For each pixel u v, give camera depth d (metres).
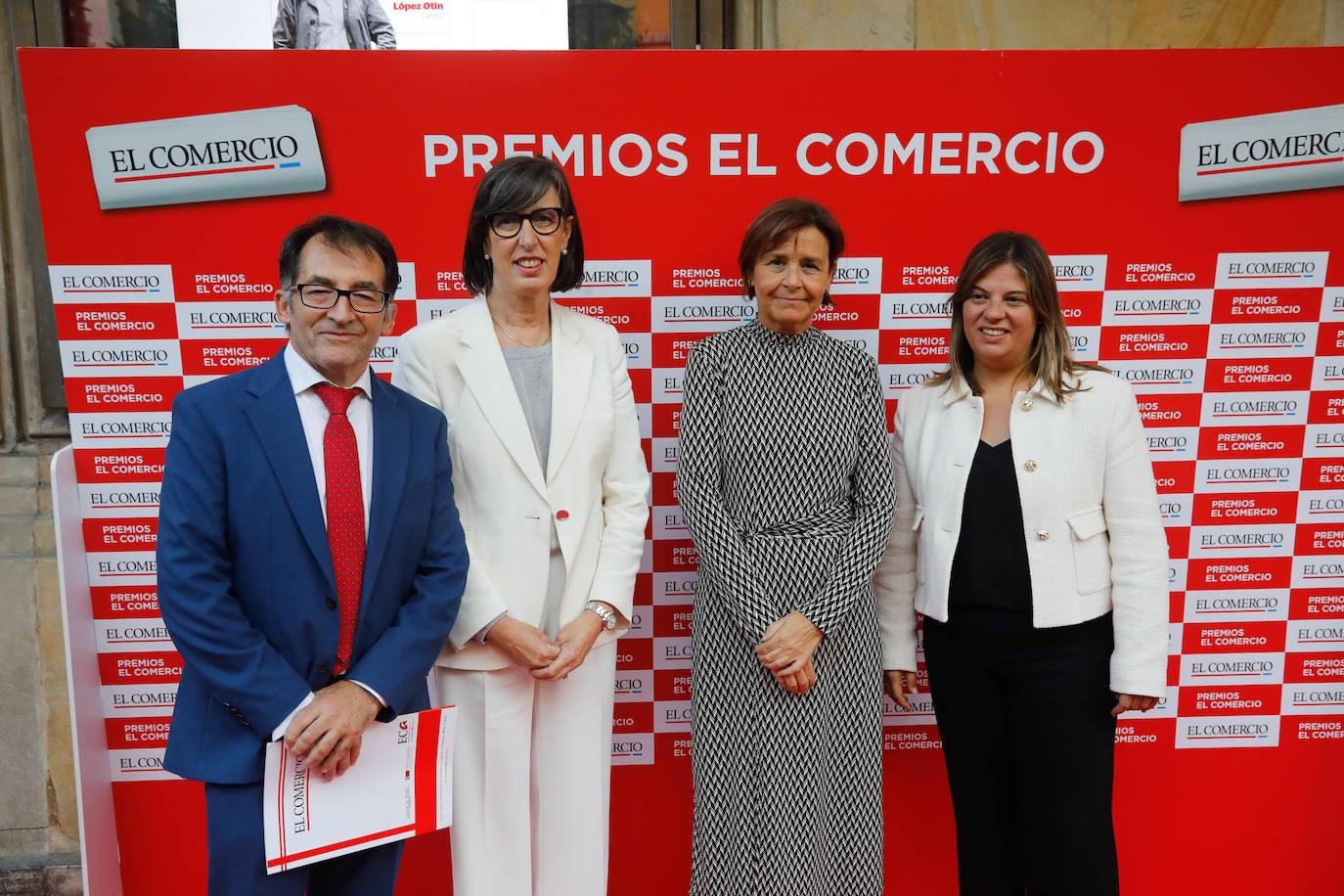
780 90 1.91
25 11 2.08
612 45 2.23
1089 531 1.57
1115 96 1.93
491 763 1.55
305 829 1.28
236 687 1.22
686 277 1.97
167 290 1.89
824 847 1.63
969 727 1.65
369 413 1.36
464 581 1.44
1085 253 1.99
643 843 2.11
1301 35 2.27
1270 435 2.05
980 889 1.67
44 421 2.20
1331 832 2.15
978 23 2.25
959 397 1.65
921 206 1.96
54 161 1.82
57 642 2.23
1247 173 1.96
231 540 1.27
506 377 1.53
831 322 2.00
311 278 1.24
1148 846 2.15
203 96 1.83
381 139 1.88
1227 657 2.11
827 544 1.56
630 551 1.61
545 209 1.49
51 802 2.27
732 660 1.59
